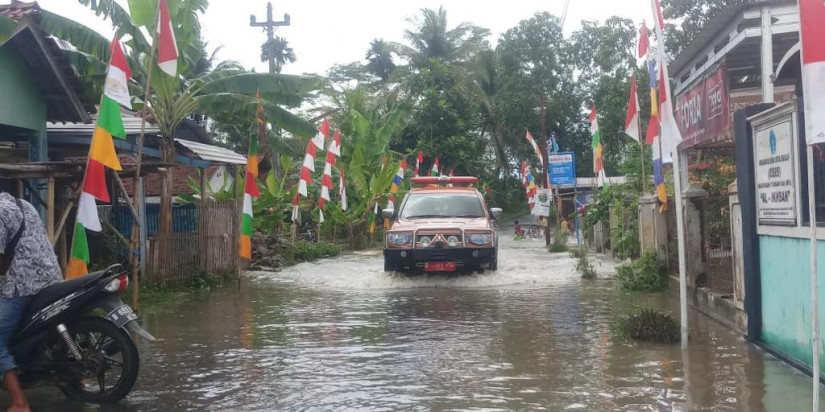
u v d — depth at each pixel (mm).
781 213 6152
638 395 5270
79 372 5230
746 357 6363
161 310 9844
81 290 5188
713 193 12102
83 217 8016
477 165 41094
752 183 6867
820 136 4195
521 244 25656
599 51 34375
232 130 34094
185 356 6871
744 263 7027
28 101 11125
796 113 5758
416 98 39094
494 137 46094
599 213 18000
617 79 33406
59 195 11891
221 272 13492
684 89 13234
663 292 10742
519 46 44062
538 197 24469
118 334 5312
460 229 12555
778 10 9852
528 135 25234
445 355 6715
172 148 13047
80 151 14023
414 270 13156
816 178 5473
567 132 47406
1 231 4965
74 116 12406
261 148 14188
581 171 48031
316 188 24578
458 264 12508
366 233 25938
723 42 11094
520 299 10328
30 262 5066
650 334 7145
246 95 13438
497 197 47500
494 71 45281
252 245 16641
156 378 6047
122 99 8266
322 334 7895
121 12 11969
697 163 13172
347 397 5355
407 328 8156
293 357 6746
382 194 24297
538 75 44000
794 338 5977
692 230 9461
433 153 36688
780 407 4906
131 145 12266
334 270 15883
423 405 5125
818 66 4199
